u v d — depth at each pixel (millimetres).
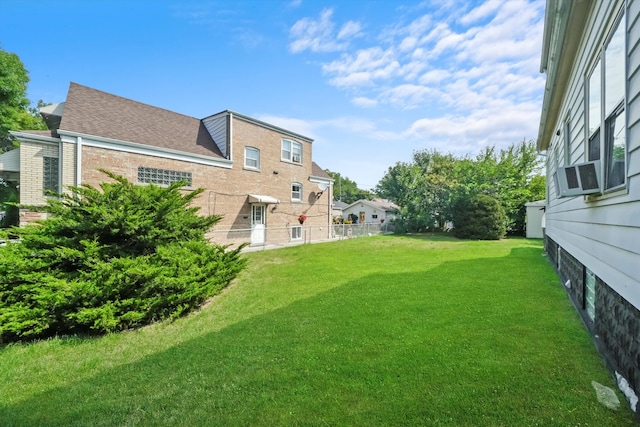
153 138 10609
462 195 18141
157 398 2305
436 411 2000
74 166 8453
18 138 7926
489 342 3029
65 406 2254
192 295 4488
